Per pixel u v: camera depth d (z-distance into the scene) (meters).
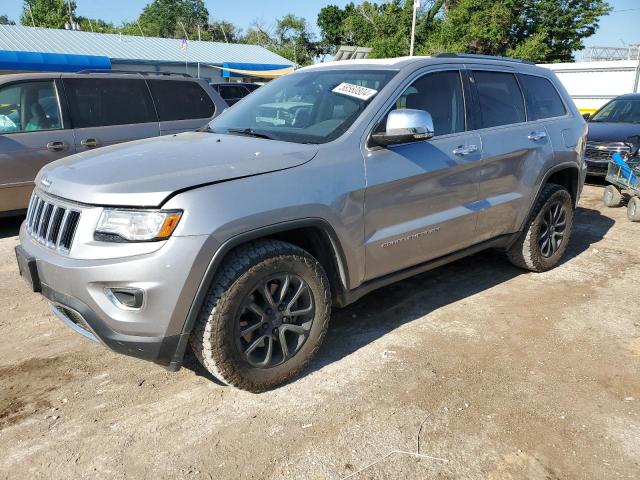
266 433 2.74
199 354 2.83
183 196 2.60
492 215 4.23
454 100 4.02
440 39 31.19
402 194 3.48
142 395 3.06
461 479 2.44
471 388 3.15
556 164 4.77
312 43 58.59
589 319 4.09
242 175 2.80
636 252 5.74
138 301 2.56
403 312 4.19
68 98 6.67
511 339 3.76
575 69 19.16
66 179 2.90
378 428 2.79
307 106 3.71
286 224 2.88
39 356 3.49
